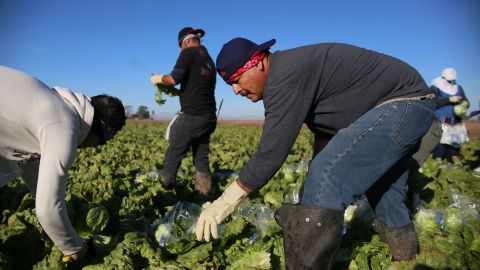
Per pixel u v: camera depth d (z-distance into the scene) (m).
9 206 4.41
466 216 4.54
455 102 7.92
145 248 3.65
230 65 2.87
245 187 2.94
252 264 3.43
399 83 2.98
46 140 2.70
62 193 2.79
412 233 3.51
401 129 2.88
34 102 2.75
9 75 2.79
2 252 3.44
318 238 2.82
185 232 3.94
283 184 6.30
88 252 3.72
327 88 2.93
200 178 6.19
